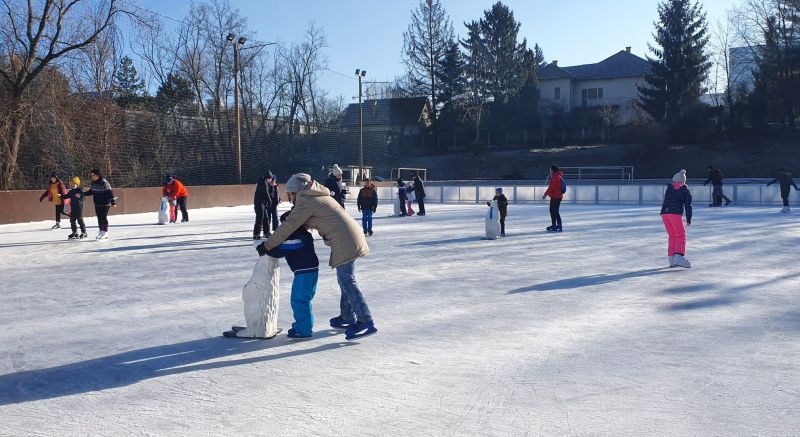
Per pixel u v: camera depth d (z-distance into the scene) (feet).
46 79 99.66
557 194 56.95
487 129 217.77
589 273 33.14
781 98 177.68
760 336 19.72
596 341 19.33
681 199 34.19
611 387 15.05
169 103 147.13
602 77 229.04
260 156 160.04
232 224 70.38
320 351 18.65
